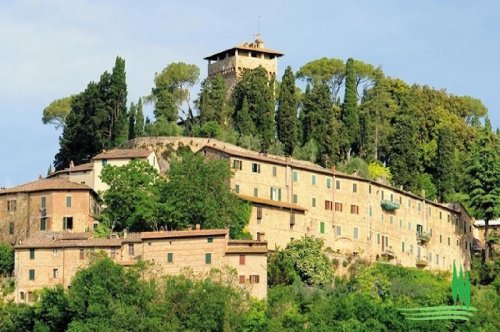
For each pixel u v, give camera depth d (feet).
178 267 650.84
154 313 605.31
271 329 605.31
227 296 616.39
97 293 611.47
